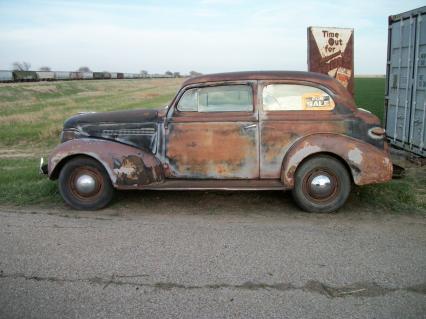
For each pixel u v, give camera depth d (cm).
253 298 327
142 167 526
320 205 517
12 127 1508
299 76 519
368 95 3120
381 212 522
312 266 378
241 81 517
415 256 396
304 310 309
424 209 529
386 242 430
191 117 525
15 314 310
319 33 796
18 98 3675
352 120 509
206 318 301
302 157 499
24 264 392
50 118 1811
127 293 338
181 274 367
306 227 476
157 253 411
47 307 319
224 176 528
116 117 559
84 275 369
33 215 532
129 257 403
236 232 464
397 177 558
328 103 515
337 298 325
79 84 5900
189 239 445
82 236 459
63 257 406
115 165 524
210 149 523
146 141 538
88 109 2358
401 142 858
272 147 515
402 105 851
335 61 809
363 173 498
